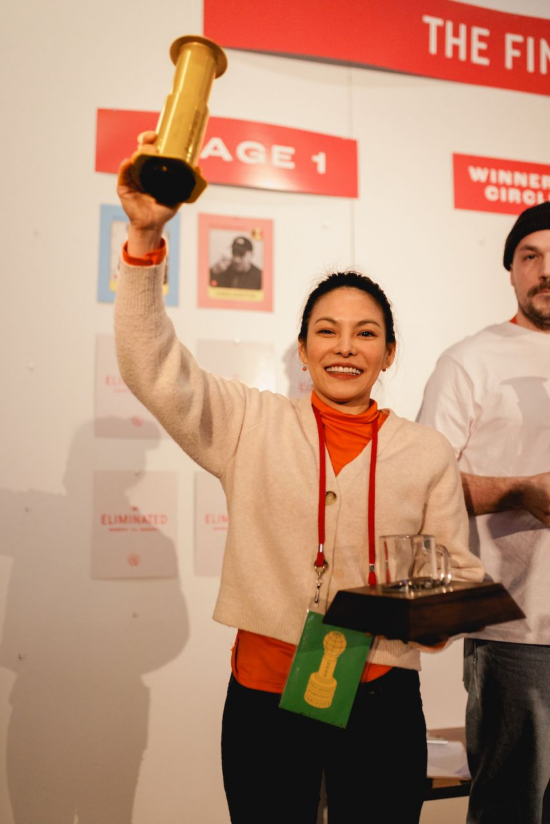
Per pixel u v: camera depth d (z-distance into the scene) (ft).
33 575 5.12
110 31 5.61
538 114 6.50
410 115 6.20
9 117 5.38
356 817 3.29
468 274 6.14
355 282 3.92
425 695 5.71
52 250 5.36
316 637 3.27
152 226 2.90
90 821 5.02
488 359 5.99
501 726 5.39
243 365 5.61
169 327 3.21
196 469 5.46
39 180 5.39
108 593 5.22
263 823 3.25
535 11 6.55
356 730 3.32
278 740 3.31
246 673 3.43
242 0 5.84
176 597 5.33
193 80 2.74
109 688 5.15
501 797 5.29
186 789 5.19
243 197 5.74
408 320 5.96
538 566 5.61
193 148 2.68
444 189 6.20
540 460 5.79
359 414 3.79
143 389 3.16
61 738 5.04
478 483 5.78
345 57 6.01
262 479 3.52
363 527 3.48
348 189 5.97
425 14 6.27
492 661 5.48
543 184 6.45
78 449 5.27
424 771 3.44
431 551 3.26
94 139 5.49
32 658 5.06
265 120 5.84
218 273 5.63
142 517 5.33
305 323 4.03
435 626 2.85
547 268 6.06
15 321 5.26
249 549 3.47
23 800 4.94
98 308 5.40
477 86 6.39
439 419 5.87
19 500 5.15
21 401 5.22
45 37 5.49
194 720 5.26
